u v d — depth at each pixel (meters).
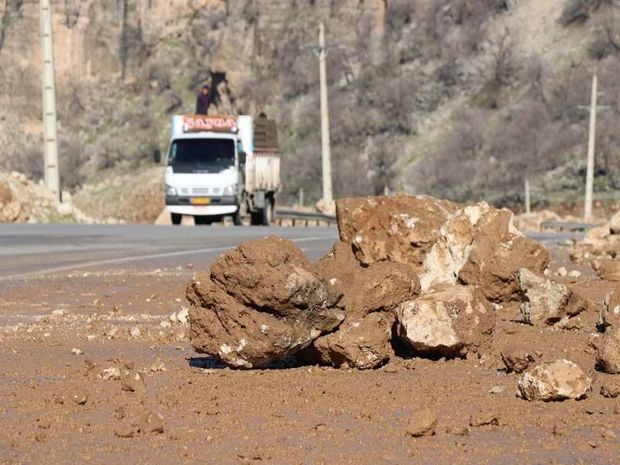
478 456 15.61
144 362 23.41
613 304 27.16
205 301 22.22
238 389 20.30
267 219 114.19
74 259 51.84
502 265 29.64
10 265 48.50
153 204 199.75
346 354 22.14
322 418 17.95
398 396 19.59
